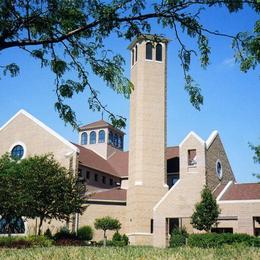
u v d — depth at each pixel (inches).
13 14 356.5
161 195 2070.6
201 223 1582.2
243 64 339.0
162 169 2113.7
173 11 356.8
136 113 2176.4
